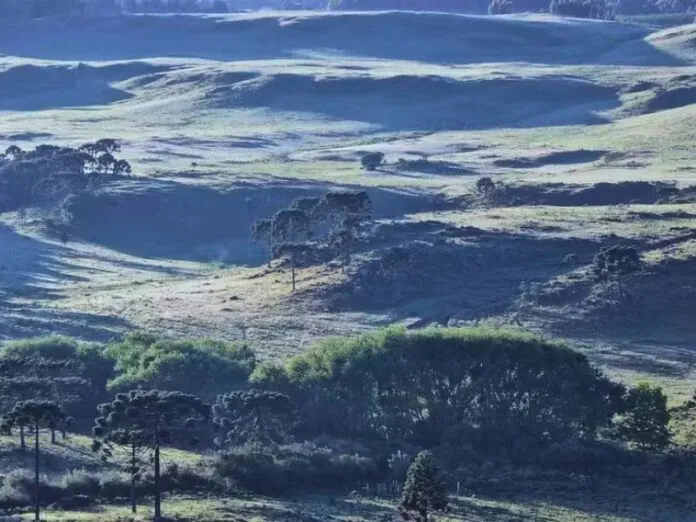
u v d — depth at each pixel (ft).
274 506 568.82
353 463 635.66
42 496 565.12
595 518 575.38
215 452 639.35
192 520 532.32
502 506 587.27
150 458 607.78
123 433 559.79
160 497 563.48
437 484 516.73
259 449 634.43
